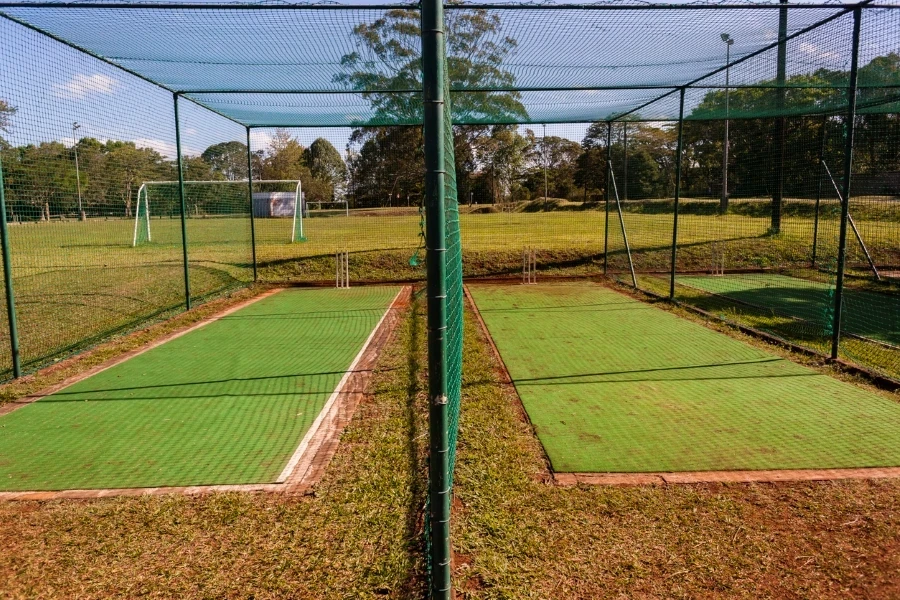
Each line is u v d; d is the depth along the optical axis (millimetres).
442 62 1915
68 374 5602
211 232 17250
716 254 12430
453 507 2973
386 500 3061
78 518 2973
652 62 6512
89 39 5535
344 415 4406
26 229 12242
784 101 8195
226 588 2391
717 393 4812
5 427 4270
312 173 38250
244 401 4773
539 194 29656
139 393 5016
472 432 3959
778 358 5867
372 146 18094
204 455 3734
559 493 3133
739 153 14539
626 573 2451
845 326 7172
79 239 14953
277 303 9523
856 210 12172
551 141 27672
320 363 5891
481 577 2408
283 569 2506
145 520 2939
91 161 8023
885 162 10930
